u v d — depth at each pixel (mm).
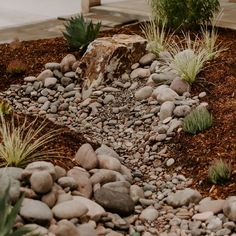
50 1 10961
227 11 9086
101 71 6379
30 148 4406
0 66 6891
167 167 4812
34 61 6957
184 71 5820
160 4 7602
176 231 3916
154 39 6859
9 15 9688
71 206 3795
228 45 6922
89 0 9406
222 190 4270
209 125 5055
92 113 5992
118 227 3908
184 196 4230
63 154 4586
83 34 7031
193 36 7355
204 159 4680
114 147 5277
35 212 3615
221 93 5633
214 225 3885
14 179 3900
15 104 6277
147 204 4258
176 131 5172
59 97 6363
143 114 5691
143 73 6277
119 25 8555
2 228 3084
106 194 4094
